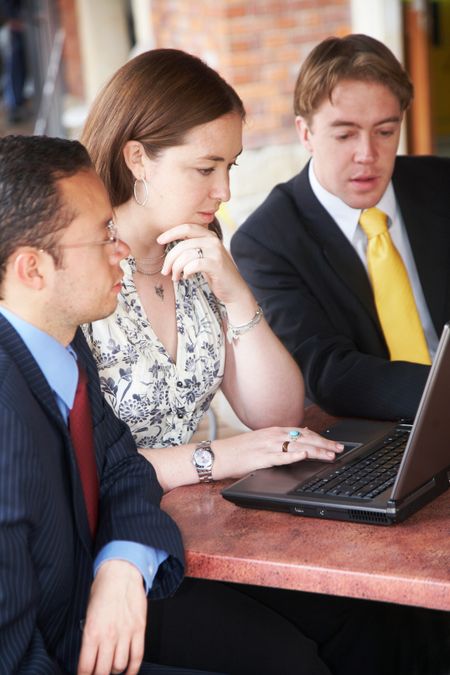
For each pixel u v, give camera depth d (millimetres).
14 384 1916
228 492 2260
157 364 2553
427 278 3266
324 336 3008
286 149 5008
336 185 3135
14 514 1837
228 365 2756
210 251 2562
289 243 3145
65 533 2002
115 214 2580
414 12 7875
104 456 2258
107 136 2510
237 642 2355
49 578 1978
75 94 14797
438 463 2180
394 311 3139
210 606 2391
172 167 2502
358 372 2816
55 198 1948
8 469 1846
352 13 8688
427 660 2631
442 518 2125
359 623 2502
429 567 1921
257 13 8664
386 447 2459
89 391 2236
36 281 1978
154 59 2514
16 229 1940
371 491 2188
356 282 3137
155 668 2215
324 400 2865
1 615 1826
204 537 2131
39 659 1896
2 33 11711
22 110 11680
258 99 8812
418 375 2752
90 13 14188
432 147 8094
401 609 2596
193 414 2672
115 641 2016
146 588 2084
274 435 2459
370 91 3045
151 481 2262
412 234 3285
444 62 10797
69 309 2023
